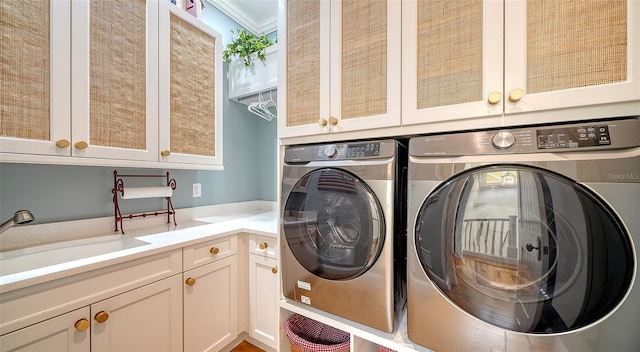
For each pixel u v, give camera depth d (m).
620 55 0.68
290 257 1.21
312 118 1.19
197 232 1.51
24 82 1.00
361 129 1.06
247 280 1.67
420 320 0.89
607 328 0.66
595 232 0.68
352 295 1.02
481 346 0.80
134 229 1.59
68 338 0.92
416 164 0.92
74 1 1.13
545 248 0.73
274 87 1.99
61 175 1.32
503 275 0.77
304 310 1.17
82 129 1.15
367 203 0.99
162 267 1.23
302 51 1.22
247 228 1.64
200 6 1.86
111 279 1.04
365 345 1.12
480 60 0.84
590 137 0.70
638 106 0.67
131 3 1.35
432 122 0.92
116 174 1.52
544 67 0.76
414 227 0.91
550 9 0.75
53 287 0.89
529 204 0.75
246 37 2.09
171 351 1.26
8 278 0.82
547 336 0.72
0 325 0.78
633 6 0.67
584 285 0.68
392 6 0.99
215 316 1.49
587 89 0.71
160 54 1.48
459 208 0.83
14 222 0.88
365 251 0.98
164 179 1.80
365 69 1.05
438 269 0.86
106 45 1.24
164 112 1.50
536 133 0.76
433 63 0.92
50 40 1.07
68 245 1.27
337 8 1.11
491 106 0.82
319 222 1.12
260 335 1.60
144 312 1.15
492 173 0.79
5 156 0.95
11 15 0.97
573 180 0.70
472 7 0.85
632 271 0.65
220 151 1.85
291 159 1.23
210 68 1.80
